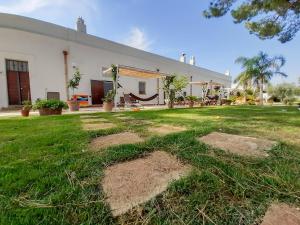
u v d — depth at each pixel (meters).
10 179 1.21
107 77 12.98
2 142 2.16
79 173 1.28
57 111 6.20
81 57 11.61
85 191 1.06
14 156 1.66
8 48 9.07
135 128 3.00
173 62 18.22
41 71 10.07
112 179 1.18
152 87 16.48
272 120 3.97
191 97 12.40
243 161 1.43
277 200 0.96
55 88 10.56
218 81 25.59
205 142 1.97
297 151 1.69
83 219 0.85
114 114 5.91
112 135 2.48
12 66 9.31
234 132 2.57
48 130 2.90
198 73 21.55
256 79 18.84
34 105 6.12
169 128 3.01
